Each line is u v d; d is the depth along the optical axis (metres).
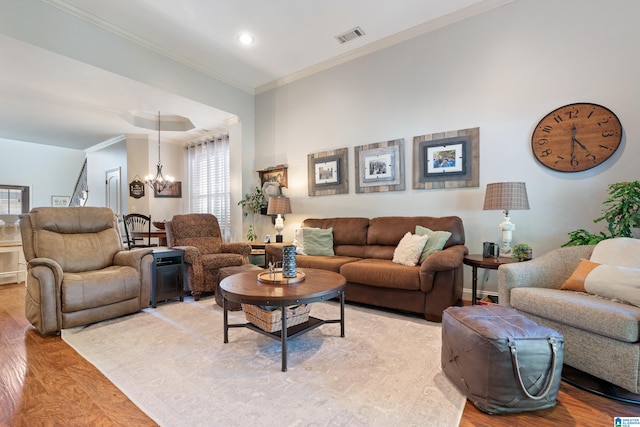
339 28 3.67
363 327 2.65
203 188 6.79
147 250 3.21
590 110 2.80
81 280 2.65
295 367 1.96
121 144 6.83
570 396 1.67
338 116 4.41
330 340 2.38
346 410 1.53
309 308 2.44
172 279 3.44
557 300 1.86
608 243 2.15
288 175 4.99
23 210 9.37
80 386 1.77
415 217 3.54
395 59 3.89
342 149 4.35
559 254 2.36
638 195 2.29
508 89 3.19
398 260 3.18
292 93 4.91
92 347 2.29
